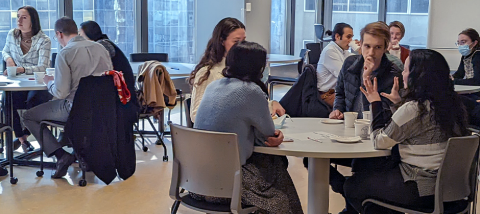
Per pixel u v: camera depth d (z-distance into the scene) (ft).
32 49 15.62
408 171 7.61
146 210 11.10
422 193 7.47
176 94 15.02
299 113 11.85
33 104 14.97
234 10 25.53
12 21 19.63
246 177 7.74
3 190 12.16
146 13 23.81
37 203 11.40
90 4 22.03
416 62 7.48
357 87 10.23
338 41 14.79
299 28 30.73
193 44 25.94
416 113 7.39
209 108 7.76
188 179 7.84
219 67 8.98
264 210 7.70
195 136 7.47
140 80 14.25
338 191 9.61
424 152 7.50
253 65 7.72
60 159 13.01
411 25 31.42
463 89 13.62
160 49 24.77
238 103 7.53
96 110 12.17
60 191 12.20
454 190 7.48
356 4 31.76
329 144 7.91
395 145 7.77
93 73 12.21
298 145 7.80
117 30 23.18
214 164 7.49
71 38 12.58
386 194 7.75
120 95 12.34
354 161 9.32
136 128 15.78
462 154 7.29
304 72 11.88
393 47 15.14
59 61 11.96
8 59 15.62
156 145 16.51
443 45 27.48
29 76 14.67
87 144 12.25
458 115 7.59
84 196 11.90
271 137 7.66
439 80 7.43
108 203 11.48
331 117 10.39
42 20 20.61
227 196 7.57
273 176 8.00
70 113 12.05
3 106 14.84
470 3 26.53
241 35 8.97
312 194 8.66
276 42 29.99
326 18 31.22
